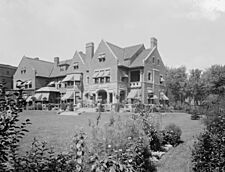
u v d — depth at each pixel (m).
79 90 57.66
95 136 7.83
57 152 9.12
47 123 22.98
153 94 52.16
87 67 57.22
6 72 71.12
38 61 69.12
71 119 27.86
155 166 10.33
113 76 50.03
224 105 14.12
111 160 6.60
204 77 78.56
